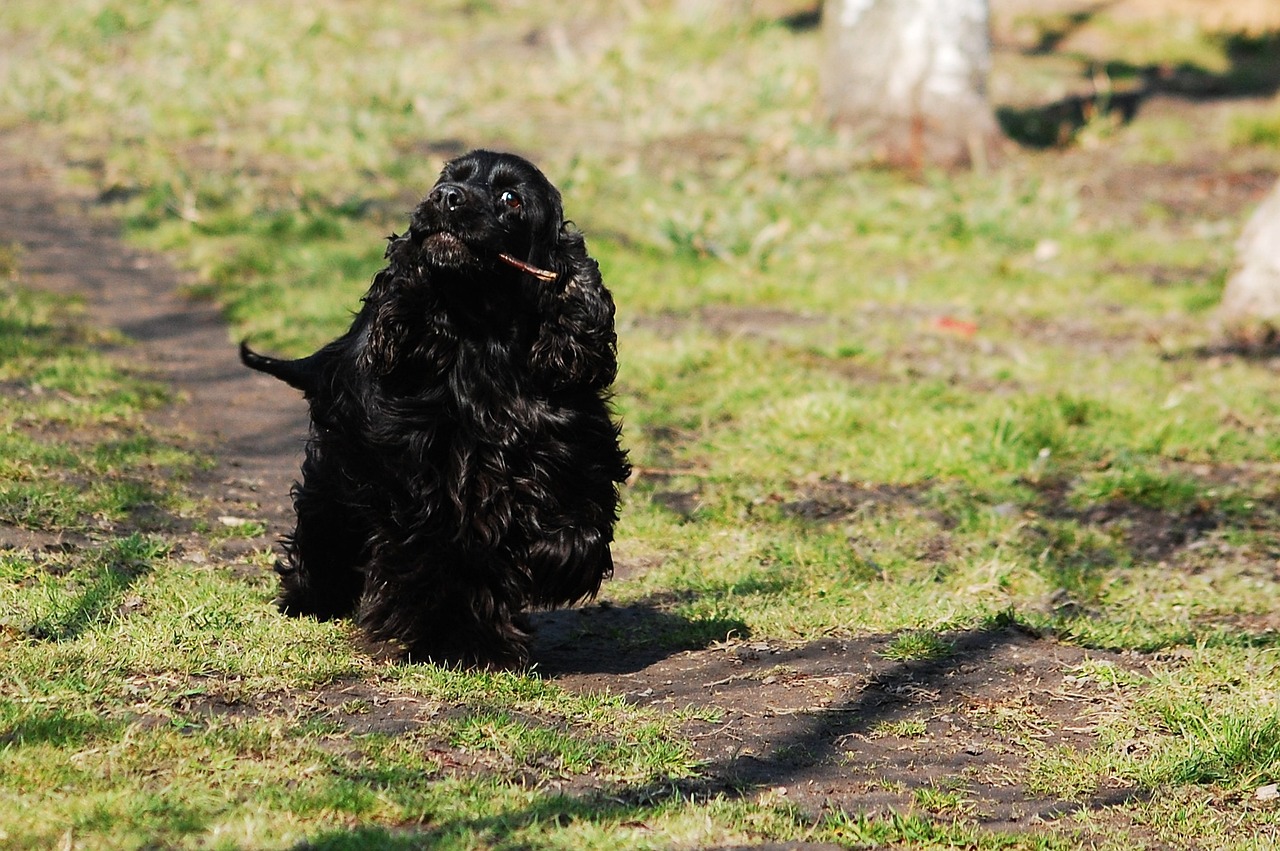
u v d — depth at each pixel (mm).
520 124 45594
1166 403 24172
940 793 11648
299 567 14633
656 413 23734
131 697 12000
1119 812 11562
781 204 37438
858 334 28812
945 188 39219
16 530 16391
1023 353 27359
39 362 24047
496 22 61594
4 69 48406
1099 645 15422
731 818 10688
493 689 13023
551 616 16188
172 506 18344
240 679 12641
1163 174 43500
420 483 13273
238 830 9625
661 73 51375
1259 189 42156
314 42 53375
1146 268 35000
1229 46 62094
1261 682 14023
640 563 18078
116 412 22000
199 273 30844
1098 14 66250
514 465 13344
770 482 21141
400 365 13219
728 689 13945
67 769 10406
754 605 16438
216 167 38844
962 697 13898
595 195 38000
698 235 34125
